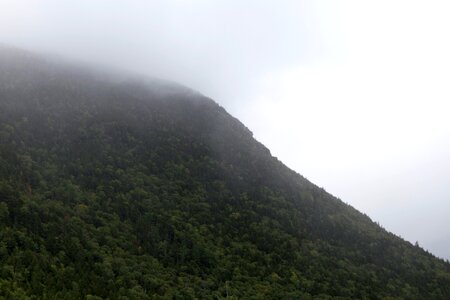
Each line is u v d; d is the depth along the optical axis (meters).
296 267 177.62
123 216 171.25
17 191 154.50
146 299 130.38
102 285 127.69
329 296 162.25
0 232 132.12
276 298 154.12
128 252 151.25
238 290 153.75
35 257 127.81
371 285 177.38
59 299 113.12
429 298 179.62
